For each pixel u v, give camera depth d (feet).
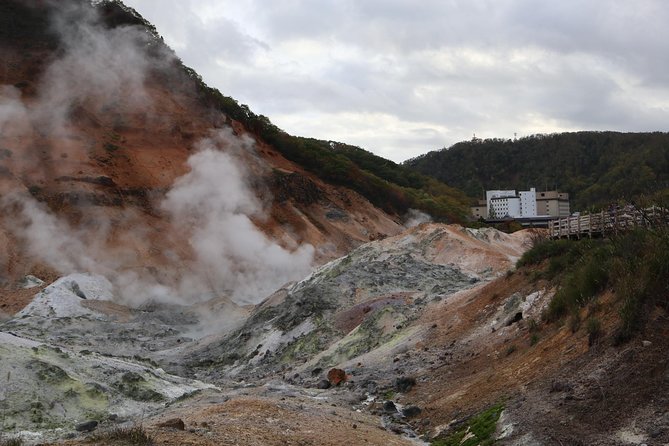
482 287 88.28
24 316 127.44
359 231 244.63
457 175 583.58
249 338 104.58
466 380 56.80
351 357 83.30
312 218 233.55
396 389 62.49
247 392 66.49
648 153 409.90
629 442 33.04
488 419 43.14
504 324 67.26
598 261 55.42
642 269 46.16
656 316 41.83
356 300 106.11
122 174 199.00
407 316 88.17
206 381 85.87
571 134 564.71
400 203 298.76
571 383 41.39
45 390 54.19
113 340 114.52
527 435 37.55
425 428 49.26
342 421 50.49
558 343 49.78
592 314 48.67
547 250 77.41
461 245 131.44
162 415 52.80
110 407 55.42
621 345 41.65
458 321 77.87
